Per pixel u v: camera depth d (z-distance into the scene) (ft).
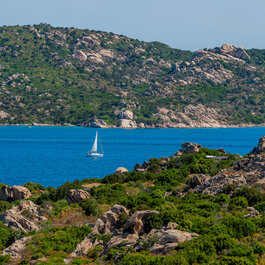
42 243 319.27
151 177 570.46
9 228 356.59
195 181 447.83
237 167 434.71
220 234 259.19
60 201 449.06
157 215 303.68
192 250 240.12
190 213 323.16
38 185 569.64
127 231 301.84
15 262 299.17
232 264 222.28
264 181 369.71
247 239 259.39
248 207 320.70
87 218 394.73
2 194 490.08
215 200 354.95
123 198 439.63
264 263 228.02
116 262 263.29
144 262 242.58
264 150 434.71
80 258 293.43
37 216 387.14
